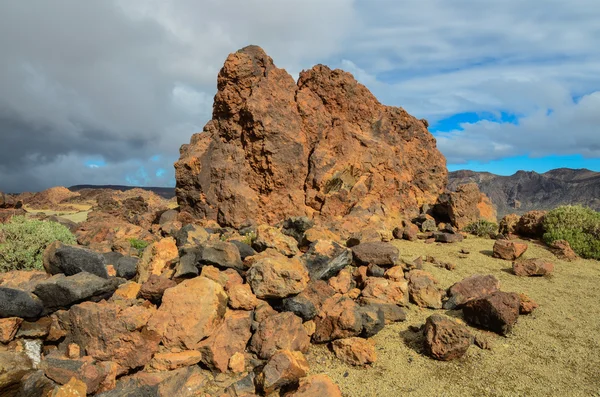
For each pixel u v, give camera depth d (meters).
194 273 9.14
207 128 20.59
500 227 20.20
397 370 7.68
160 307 7.62
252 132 18.95
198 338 7.34
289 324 8.02
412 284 11.09
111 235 16.38
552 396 6.92
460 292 10.70
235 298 8.41
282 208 18.84
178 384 6.64
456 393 6.95
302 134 20.12
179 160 19.14
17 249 10.78
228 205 18.28
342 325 8.27
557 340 8.96
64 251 8.77
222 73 19.80
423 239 18.27
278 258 9.52
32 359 6.52
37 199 53.84
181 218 18.36
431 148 26.16
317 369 7.64
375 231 17.20
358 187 20.16
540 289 12.05
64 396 5.67
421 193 23.84
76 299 7.44
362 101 22.84
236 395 6.53
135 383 6.49
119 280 9.81
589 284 12.62
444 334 8.08
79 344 7.05
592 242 16.16
